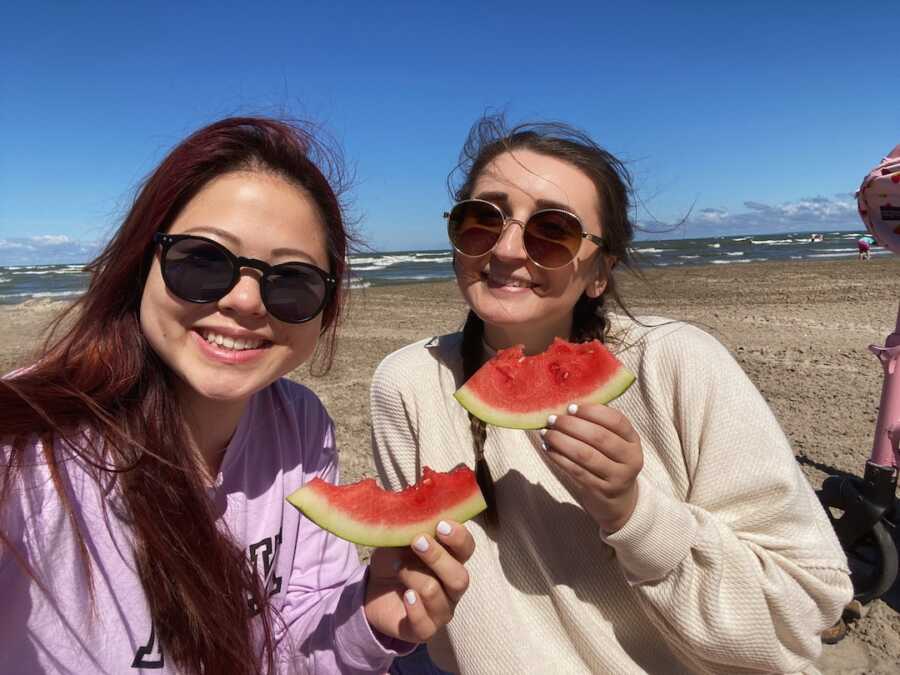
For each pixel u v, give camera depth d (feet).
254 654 1.76
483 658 1.94
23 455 1.44
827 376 8.62
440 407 2.21
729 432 1.89
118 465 1.58
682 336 2.03
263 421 2.06
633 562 1.74
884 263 30.63
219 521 1.83
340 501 1.63
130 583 1.57
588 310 2.23
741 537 1.88
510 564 2.03
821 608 1.91
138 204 1.65
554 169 1.96
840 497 3.77
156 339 1.64
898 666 3.26
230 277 1.60
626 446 1.56
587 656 1.95
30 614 1.45
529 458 2.04
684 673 1.99
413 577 1.56
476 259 2.01
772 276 25.52
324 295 1.78
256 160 1.71
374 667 1.77
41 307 20.86
